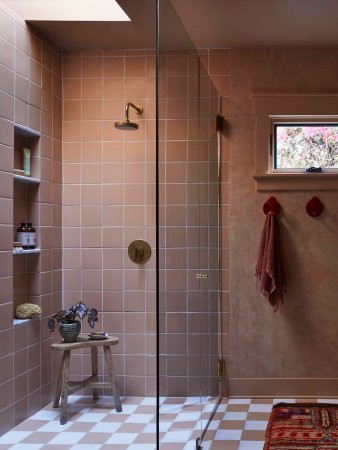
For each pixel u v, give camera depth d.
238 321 2.96
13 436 2.68
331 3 2.61
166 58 2.20
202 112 2.72
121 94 3.37
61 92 3.39
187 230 2.49
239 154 2.95
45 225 3.20
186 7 2.62
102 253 3.37
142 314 3.34
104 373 3.36
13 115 2.81
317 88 2.84
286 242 2.90
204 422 2.66
